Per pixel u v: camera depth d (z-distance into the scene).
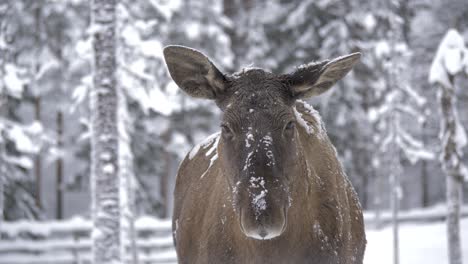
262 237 13.66
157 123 90.44
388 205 121.38
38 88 83.94
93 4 35.38
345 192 19.02
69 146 95.88
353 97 94.75
